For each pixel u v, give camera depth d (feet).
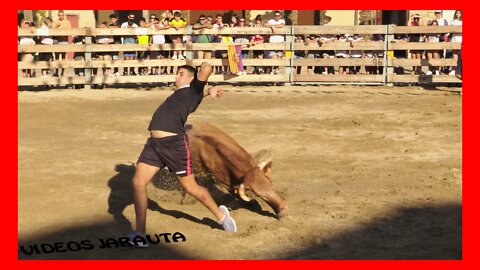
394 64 57.98
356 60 58.08
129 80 56.18
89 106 45.32
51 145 31.71
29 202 21.66
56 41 55.98
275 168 26.71
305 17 87.56
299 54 61.46
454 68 58.85
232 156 20.40
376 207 21.17
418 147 31.12
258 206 21.13
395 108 44.62
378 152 30.01
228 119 39.75
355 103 47.37
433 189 23.40
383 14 88.48
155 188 23.45
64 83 55.01
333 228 19.07
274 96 51.31
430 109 43.98
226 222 18.60
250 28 57.47
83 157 28.86
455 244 17.69
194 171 21.62
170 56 59.36
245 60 57.31
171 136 17.85
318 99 49.57
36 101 47.29
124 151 30.27
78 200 21.98
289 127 36.78
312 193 22.89
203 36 57.57
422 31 57.21
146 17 84.94
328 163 27.68
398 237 18.28
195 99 18.19
